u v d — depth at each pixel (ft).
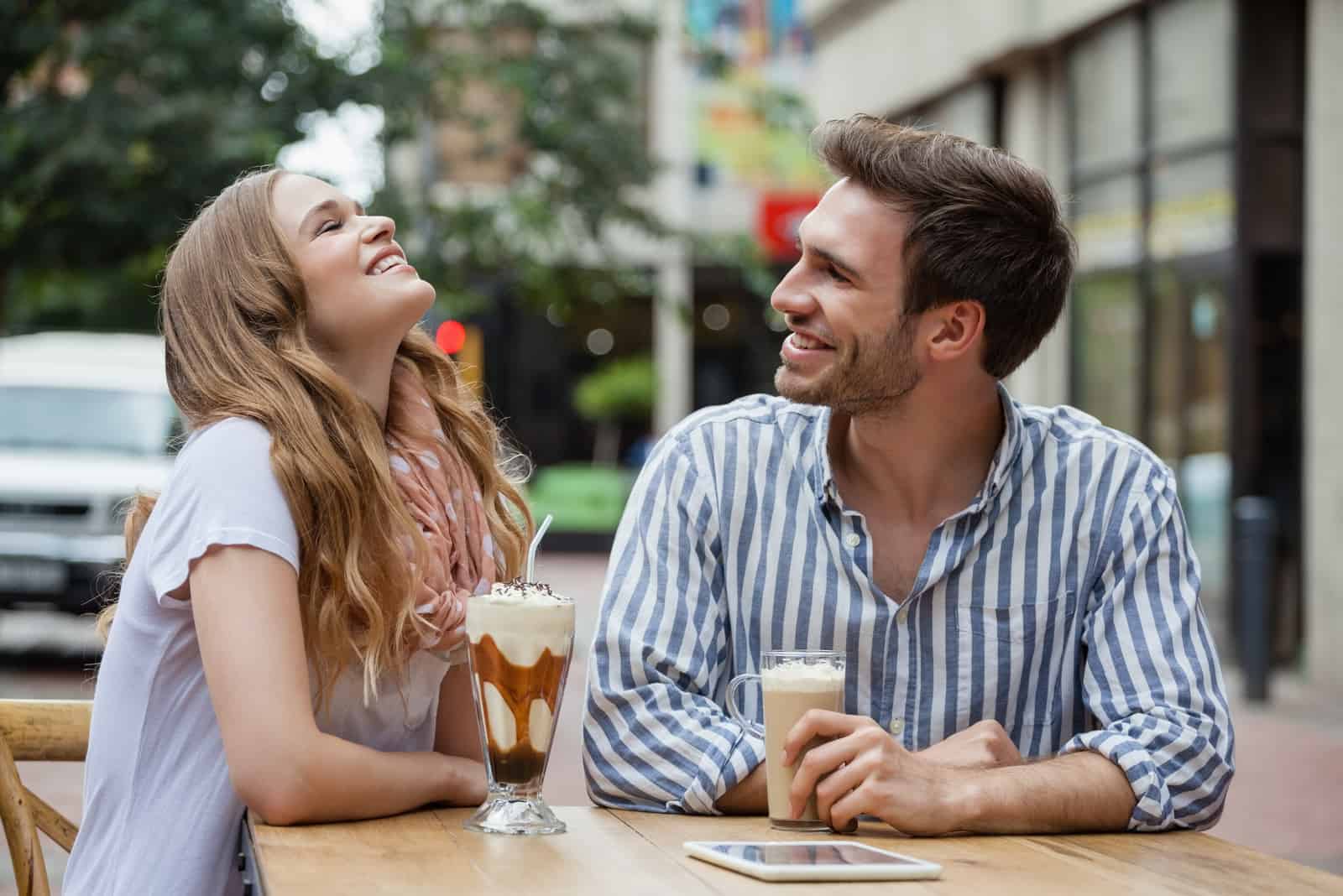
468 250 42.68
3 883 15.58
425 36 43.09
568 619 6.74
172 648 7.49
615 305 46.42
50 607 32.19
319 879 5.78
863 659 7.97
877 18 51.47
